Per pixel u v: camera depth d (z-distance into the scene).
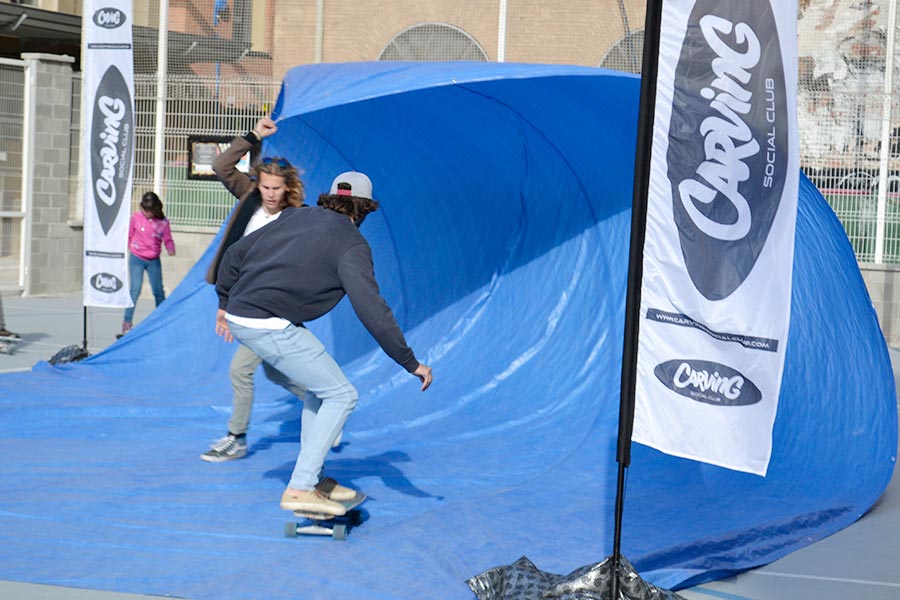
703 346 7.18
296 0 37.28
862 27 24.19
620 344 13.62
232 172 10.98
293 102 10.70
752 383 7.11
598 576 7.38
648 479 10.85
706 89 7.16
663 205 7.21
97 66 15.80
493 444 12.38
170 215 27.83
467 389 14.06
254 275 8.62
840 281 11.56
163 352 15.77
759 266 7.12
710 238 7.17
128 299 16.20
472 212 15.49
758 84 7.14
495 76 10.45
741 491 10.54
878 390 11.47
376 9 36.59
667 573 8.24
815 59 24.45
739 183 7.16
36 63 27.16
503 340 14.65
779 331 7.07
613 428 12.34
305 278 8.51
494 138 14.27
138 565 8.04
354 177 8.97
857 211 23.73
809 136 24.06
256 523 9.23
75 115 28.62
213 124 27.30
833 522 10.09
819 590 8.26
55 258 28.23
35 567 7.91
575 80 11.51
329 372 8.73
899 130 23.44
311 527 8.91
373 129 13.98
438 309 15.48
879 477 11.04
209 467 10.98
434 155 14.80
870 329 11.59
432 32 36.06
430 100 13.27
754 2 7.14
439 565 8.22
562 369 13.88
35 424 12.76
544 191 14.89
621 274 14.00
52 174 27.91
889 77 23.55
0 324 18.98
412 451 12.09
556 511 9.79
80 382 15.05
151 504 9.61
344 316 15.49
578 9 33.03
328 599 7.42
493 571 7.78
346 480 10.82
